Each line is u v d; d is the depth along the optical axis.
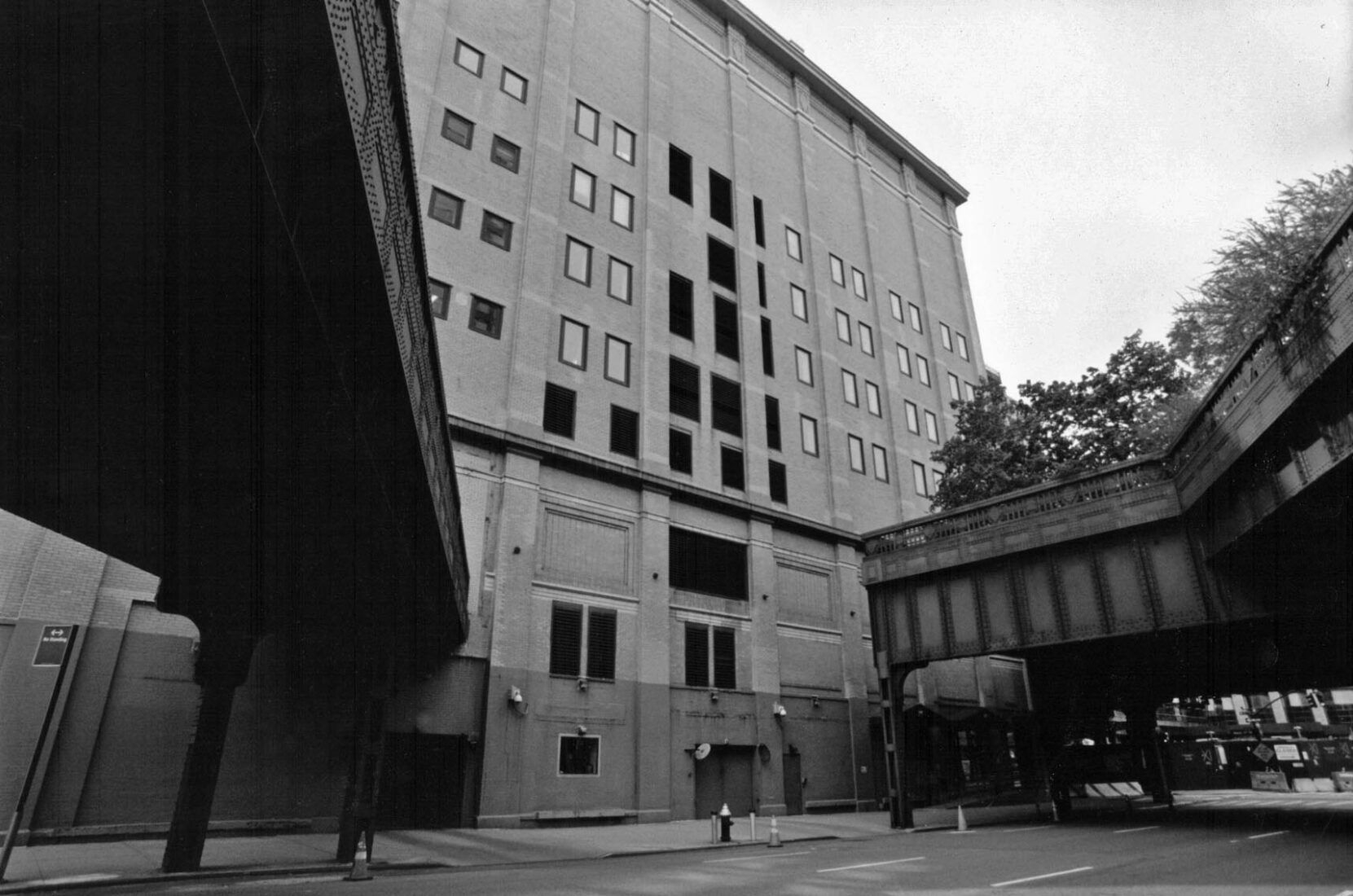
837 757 33.81
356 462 10.17
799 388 40.31
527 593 25.91
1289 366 12.98
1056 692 33.69
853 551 38.81
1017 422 32.88
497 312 28.78
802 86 49.78
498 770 23.62
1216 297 19.50
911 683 37.66
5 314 6.90
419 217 8.59
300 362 7.89
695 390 34.84
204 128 4.97
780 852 17.47
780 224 43.81
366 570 14.86
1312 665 27.14
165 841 17.84
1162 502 19.84
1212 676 30.00
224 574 14.52
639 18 40.84
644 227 35.62
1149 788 35.25
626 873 13.03
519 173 31.53
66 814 17.78
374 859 15.44
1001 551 23.48
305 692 21.25
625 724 27.31
